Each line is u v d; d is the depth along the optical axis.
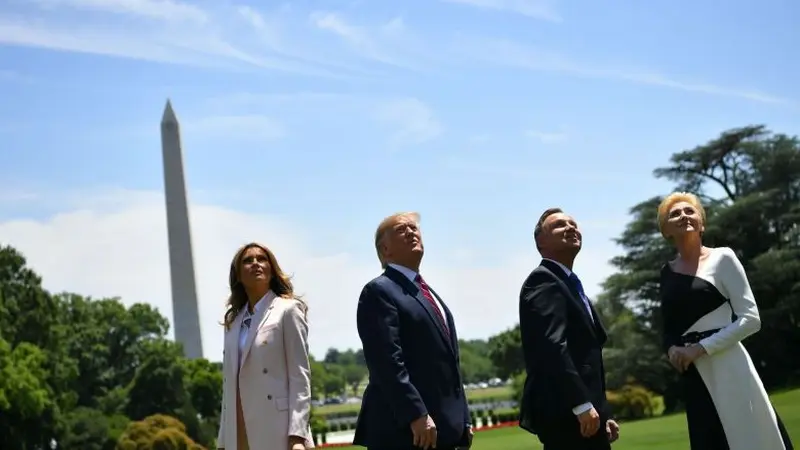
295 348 8.82
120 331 84.19
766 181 62.91
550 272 8.62
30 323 62.75
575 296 8.62
